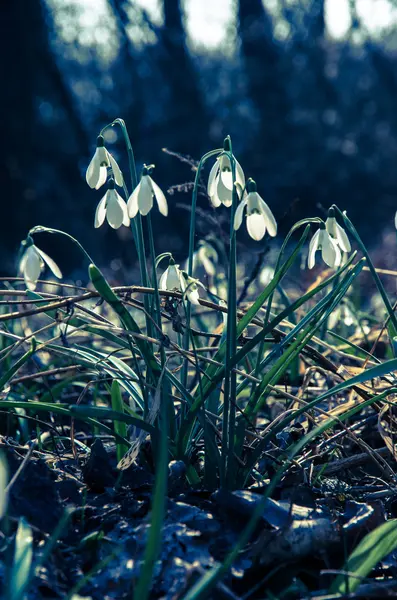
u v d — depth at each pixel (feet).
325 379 2.99
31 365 3.20
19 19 14.94
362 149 19.66
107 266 6.02
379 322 3.30
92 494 2.36
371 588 2.06
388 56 21.17
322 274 3.32
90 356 2.49
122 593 2.07
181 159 2.79
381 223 17.97
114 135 14.08
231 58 21.77
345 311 3.14
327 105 20.43
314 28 21.21
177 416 2.54
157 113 19.58
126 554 2.13
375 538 2.07
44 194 15.42
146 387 2.40
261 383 2.33
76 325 3.07
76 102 19.58
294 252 2.29
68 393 3.18
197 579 2.07
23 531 1.99
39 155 15.58
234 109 20.10
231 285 2.28
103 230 9.70
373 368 2.24
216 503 2.25
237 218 2.22
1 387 2.42
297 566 2.16
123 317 2.25
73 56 20.75
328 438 2.60
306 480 2.37
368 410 2.82
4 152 14.88
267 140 19.35
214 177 2.36
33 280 2.23
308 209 18.66
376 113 20.70
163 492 1.86
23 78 15.14
